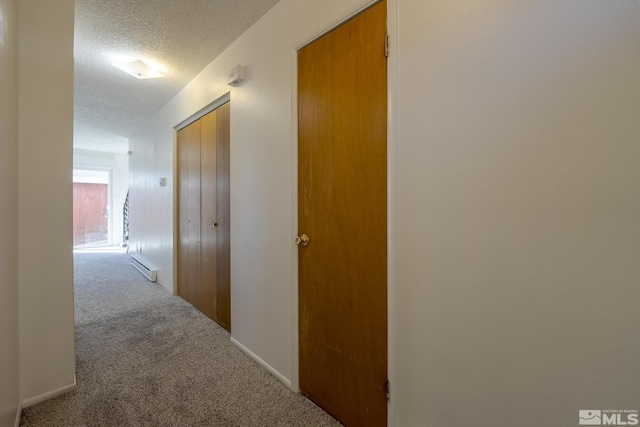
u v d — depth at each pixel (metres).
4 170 1.20
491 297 0.93
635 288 0.70
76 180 7.14
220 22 1.99
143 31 2.08
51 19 1.61
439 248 1.06
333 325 1.47
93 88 3.11
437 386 1.07
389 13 1.19
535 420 0.85
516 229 0.88
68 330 1.64
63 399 1.56
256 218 2.01
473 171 0.96
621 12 0.71
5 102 1.21
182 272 3.37
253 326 2.04
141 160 4.68
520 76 0.86
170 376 1.80
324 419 1.46
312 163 1.58
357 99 1.33
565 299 0.80
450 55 1.01
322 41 1.49
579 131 0.77
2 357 1.14
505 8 0.88
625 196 0.71
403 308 1.17
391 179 1.19
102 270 4.66
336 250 1.45
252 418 1.46
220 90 2.41
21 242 1.51
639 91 0.69
